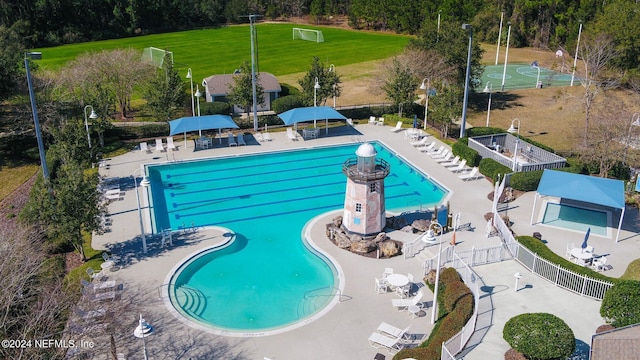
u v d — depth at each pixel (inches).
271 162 1847.9
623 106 1752.0
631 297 840.3
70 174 1151.6
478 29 4148.6
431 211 1430.9
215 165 1820.9
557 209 1365.7
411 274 1105.4
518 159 1711.4
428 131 2102.6
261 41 4379.9
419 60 2396.7
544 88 2699.3
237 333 935.0
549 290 1017.5
